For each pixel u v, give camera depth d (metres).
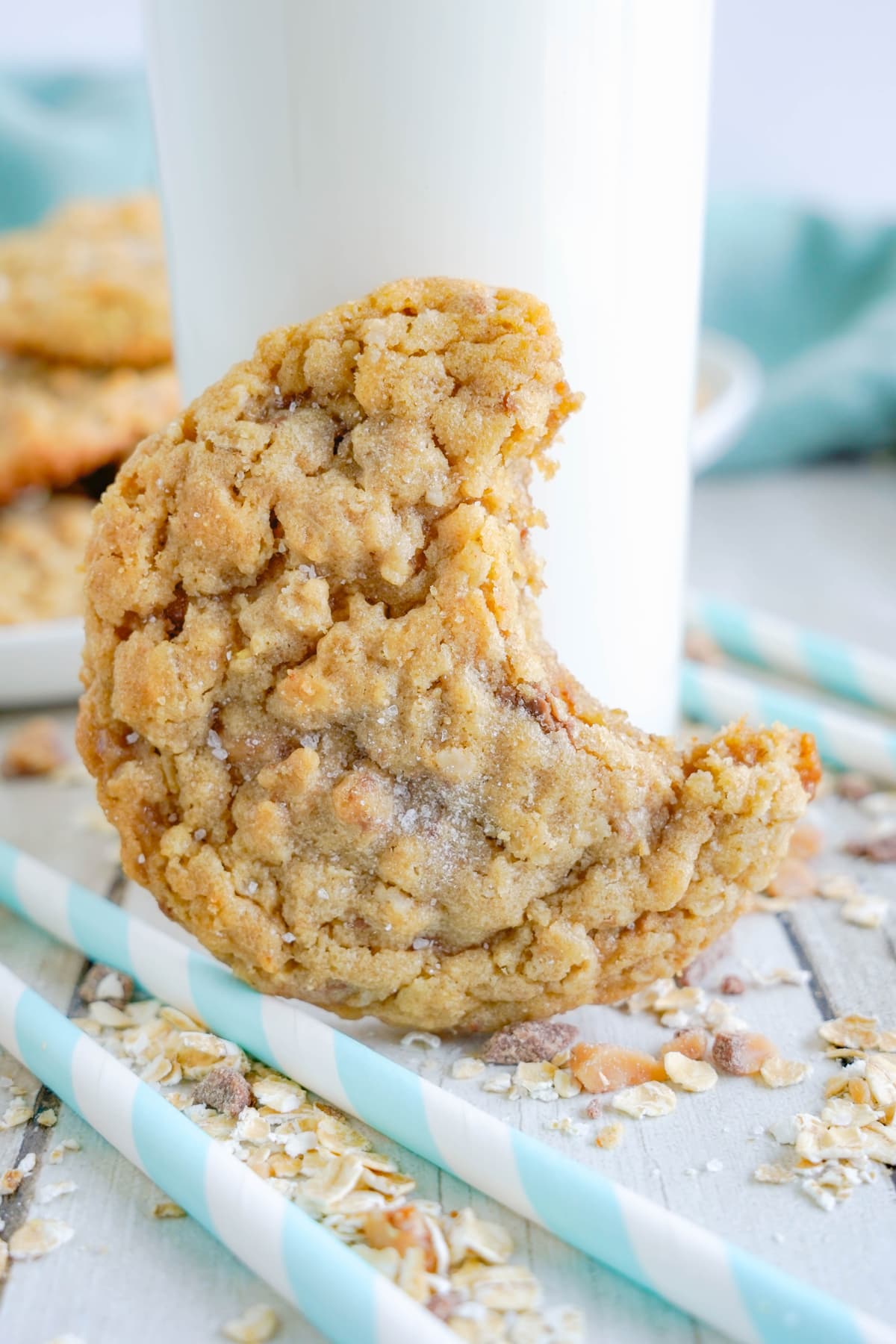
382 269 0.29
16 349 0.44
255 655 0.27
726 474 0.59
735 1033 0.28
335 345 0.28
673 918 0.28
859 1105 0.27
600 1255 0.25
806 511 0.55
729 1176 0.26
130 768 0.28
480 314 0.27
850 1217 0.25
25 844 0.35
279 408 0.28
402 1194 0.26
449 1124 0.26
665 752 0.28
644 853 0.27
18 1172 0.26
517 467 0.28
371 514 0.27
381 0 0.28
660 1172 0.26
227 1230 0.25
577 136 0.29
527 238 0.29
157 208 0.49
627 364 0.30
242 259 0.30
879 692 0.39
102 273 0.44
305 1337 0.24
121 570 0.28
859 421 0.57
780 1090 0.27
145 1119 0.26
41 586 0.40
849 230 0.58
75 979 0.30
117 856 0.34
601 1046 0.28
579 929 0.28
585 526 0.31
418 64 0.28
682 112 0.30
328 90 0.29
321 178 0.29
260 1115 0.27
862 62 0.60
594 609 0.31
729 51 0.60
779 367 0.60
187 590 0.28
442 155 0.29
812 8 0.60
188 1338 0.24
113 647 0.28
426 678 0.27
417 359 0.27
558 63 0.28
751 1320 0.24
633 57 0.29
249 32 0.29
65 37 0.58
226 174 0.29
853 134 0.61
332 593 0.27
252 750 0.28
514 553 0.28
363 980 0.28
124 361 0.43
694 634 0.41
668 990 0.29
